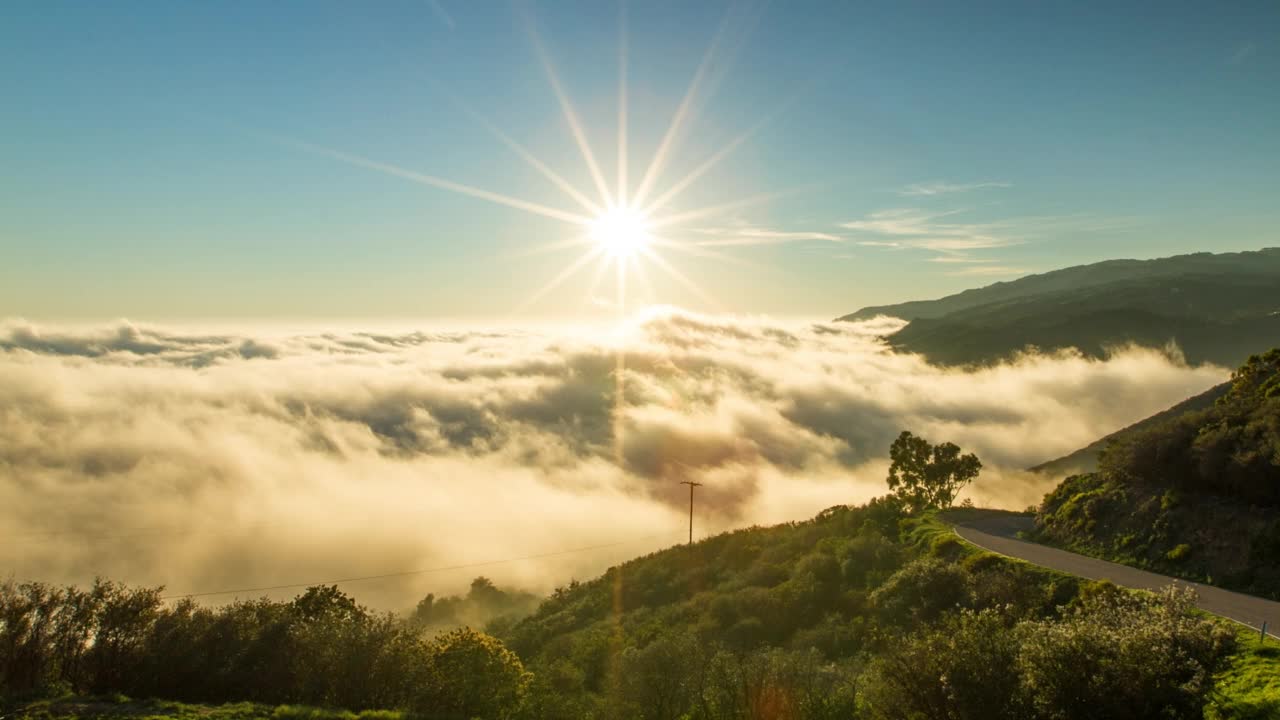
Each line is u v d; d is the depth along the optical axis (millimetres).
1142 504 36562
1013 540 42312
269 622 24266
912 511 61500
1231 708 16609
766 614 44906
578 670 39062
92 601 23109
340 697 23312
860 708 21922
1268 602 25875
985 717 16984
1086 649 16766
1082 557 35500
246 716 20531
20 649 21953
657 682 26922
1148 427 40500
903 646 19438
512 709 27203
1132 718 16078
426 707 24031
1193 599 19875
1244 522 30797
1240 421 35406
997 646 17781
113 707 20578
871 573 44781
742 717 23391
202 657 22797
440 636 28859
